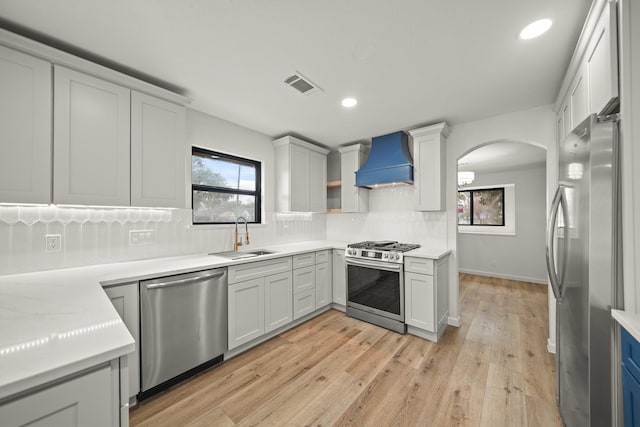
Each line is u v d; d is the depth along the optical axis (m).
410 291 2.72
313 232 4.07
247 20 1.40
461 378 1.99
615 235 1.10
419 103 2.43
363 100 2.37
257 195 3.30
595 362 1.12
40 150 1.51
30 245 1.72
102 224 2.02
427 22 1.41
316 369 2.11
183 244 2.49
